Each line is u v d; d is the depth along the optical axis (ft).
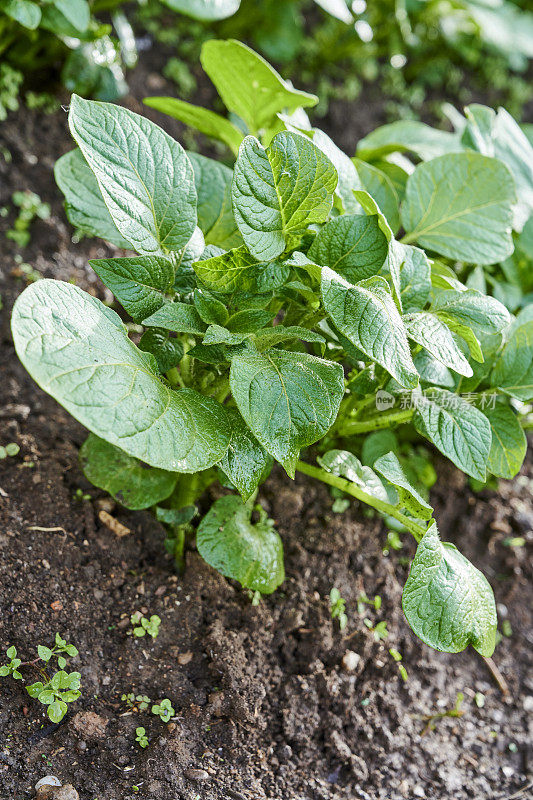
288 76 3.26
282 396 2.11
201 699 2.31
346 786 2.33
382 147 2.64
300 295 2.25
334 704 2.38
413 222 2.46
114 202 2.15
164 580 2.40
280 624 2.41
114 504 2.43
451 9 3.25
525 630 2.61
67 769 2.21
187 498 2.38
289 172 2.16
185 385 2.31
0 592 2.29
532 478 2.78
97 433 2.01
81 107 2.15
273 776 2.29
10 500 2.38
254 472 2.16
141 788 2.22
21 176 2.68
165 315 2.17
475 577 2.24
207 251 2.25
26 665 2.26
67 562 2.35
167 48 3.04
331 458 2.28
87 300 2.12
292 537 2.51
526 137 2.86
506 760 2.44
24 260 2.61
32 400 2.51
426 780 2.37
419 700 2.46
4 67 2.68
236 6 2.60
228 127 2.47
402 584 2.55
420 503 2.19
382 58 3.52
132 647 2.33
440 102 3.61
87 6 2.54
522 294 2.69
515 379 2.37
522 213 2.66
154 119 2.90
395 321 2.11
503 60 3.75
